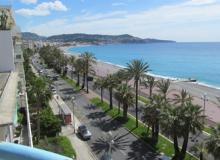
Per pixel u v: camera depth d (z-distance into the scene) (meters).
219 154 41.28
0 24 41.59
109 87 88.81
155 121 60.53
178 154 52.88
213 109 91.06
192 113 50.59
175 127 50.91
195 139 62.44
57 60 169.12
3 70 38.78
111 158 55.97
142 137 65.75
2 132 18.67
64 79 144.75
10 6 46.81
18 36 61.75
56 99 96.75
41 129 57.91
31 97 61.03
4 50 38.56
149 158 56.09
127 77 80.56
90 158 55.12
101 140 64.44
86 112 86.75
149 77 90.06
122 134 68.56
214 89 126.38
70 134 67.19
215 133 43.91
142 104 93.00
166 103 59.53
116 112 85.25
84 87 123.12
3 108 17.98
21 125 35.00
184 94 62.97
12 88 25.77
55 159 7.65
